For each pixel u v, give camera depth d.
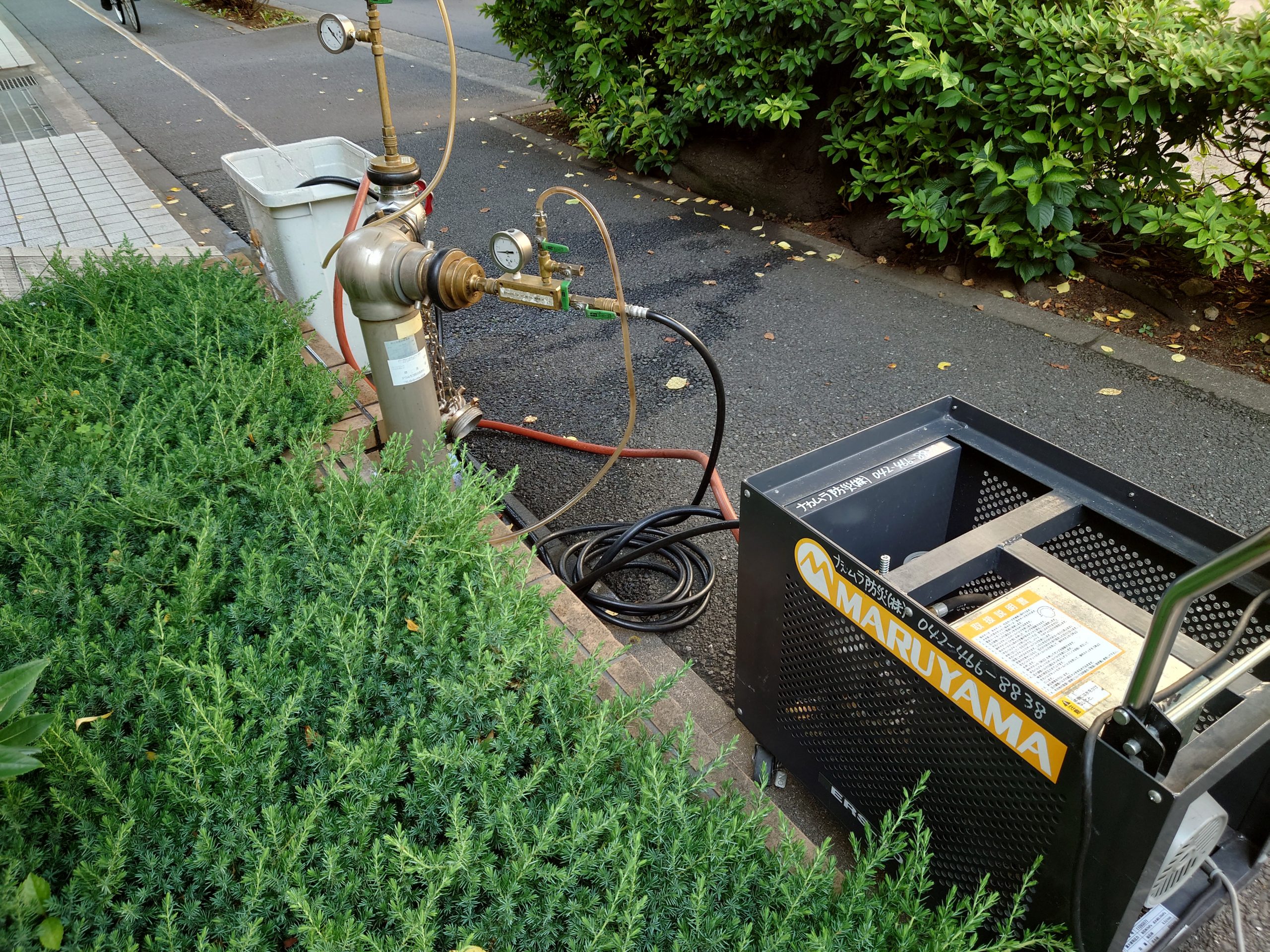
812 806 2.23
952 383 4.11
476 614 1.81
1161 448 3.60
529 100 9.01
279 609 1.88
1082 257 4.91
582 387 4.19
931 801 1.73
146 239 5.56
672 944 1.32
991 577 2.28
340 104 9.04
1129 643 1.67
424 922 1.23
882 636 1.71
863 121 5.06
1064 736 1.38
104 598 2.00
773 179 6.02
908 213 4.76
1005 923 1.53
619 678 2.02
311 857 1.41
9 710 1.30
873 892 1.53
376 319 2.37
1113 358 4.26
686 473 3.55
